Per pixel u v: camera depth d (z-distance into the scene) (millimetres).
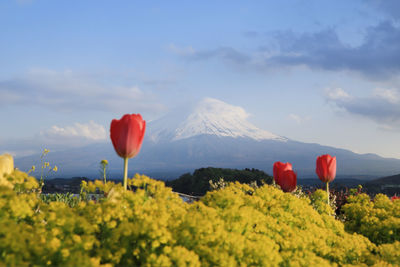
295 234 3492
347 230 5324
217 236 2635
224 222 3031
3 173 2914
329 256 3566
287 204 4238
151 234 2318
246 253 2748
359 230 5176
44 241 2156
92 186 3100
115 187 3094
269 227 3553
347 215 5723
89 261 2006
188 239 2555
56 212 2389
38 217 2486
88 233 2369
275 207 4082
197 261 2248
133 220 2641
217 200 3531
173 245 2512
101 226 2650
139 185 3107
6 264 1850
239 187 4648
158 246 2422
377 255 3768
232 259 2439
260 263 2705
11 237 1971
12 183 2816
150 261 2178
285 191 5371
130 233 2309
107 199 2996
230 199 3502
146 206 2771
